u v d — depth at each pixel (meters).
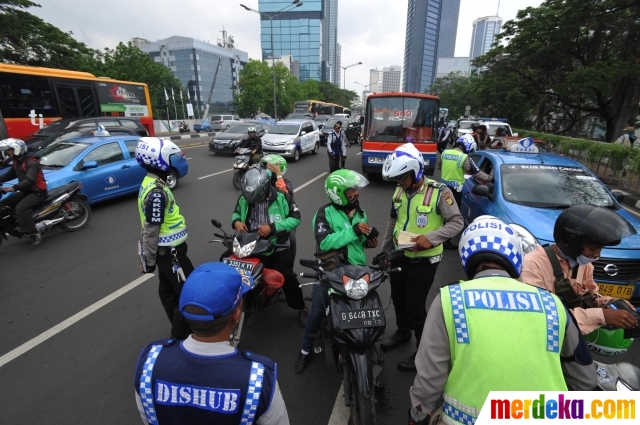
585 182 4.60
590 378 1.29
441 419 1.39
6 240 5.82
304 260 2.63
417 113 9.80
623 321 1.74
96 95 13.94
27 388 2.77
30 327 3.54
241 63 102.31
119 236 6.03
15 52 21.14
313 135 16.66
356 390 2.24
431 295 4.28
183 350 1.25
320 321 2.84
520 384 1.19
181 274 3.12
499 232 1.42
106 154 7.64
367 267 2.56
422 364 1.37
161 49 86.06
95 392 2.73
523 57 21.81
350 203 2.60
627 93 16.98
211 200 8.21
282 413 1.27
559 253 1.92
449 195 2.69
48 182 6.39
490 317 1.23
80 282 4.46
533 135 17.09
